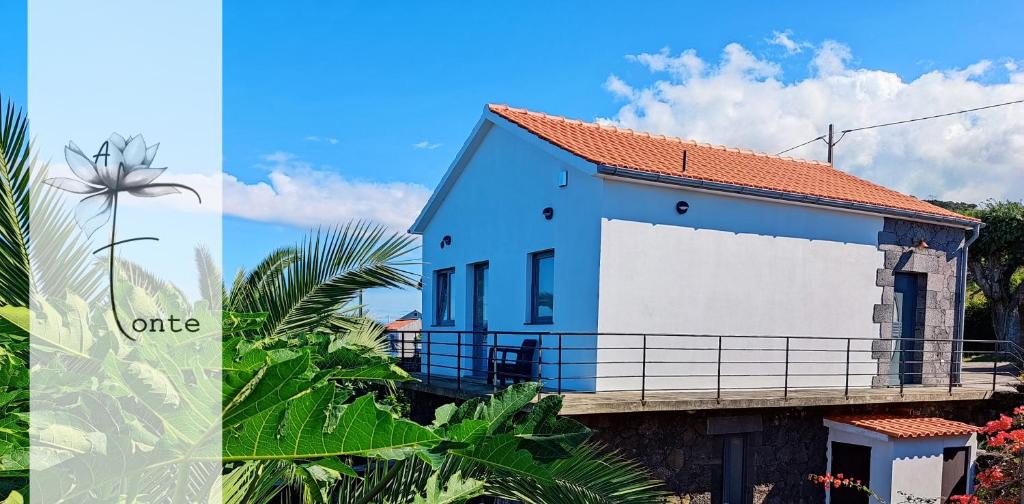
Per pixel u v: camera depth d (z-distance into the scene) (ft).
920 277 37.24
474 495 9.33
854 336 34.78
